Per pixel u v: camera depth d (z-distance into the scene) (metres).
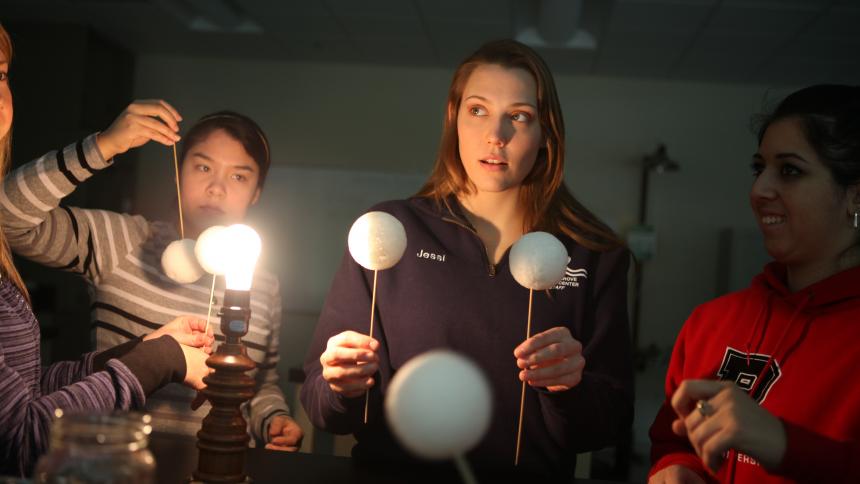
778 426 0.81
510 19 4.38
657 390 5.42
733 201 5.54
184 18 4.87
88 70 5.05
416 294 1.22
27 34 4.96
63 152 1.26
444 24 4.55
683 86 5.58
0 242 1.09
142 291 1.51
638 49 4.80
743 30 4.30
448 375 0.58
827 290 1.03
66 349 4.75
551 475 1.17
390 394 0.59
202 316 1.54
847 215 1.02
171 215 1.68
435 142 5.68
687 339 1.23
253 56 5.65
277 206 5.66
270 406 1.61
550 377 1.00
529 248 0.98
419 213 1.30
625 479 4.13
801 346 1.04
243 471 0.96
